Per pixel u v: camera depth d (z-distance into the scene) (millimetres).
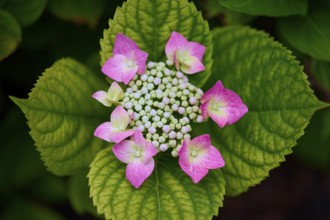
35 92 568
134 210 553
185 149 550
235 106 565
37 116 566
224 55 621
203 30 593
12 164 777
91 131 609
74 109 599
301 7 622
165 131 562
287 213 952
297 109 570
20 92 835
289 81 579
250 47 610
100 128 557
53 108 581
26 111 559
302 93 570
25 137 772
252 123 591
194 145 553
